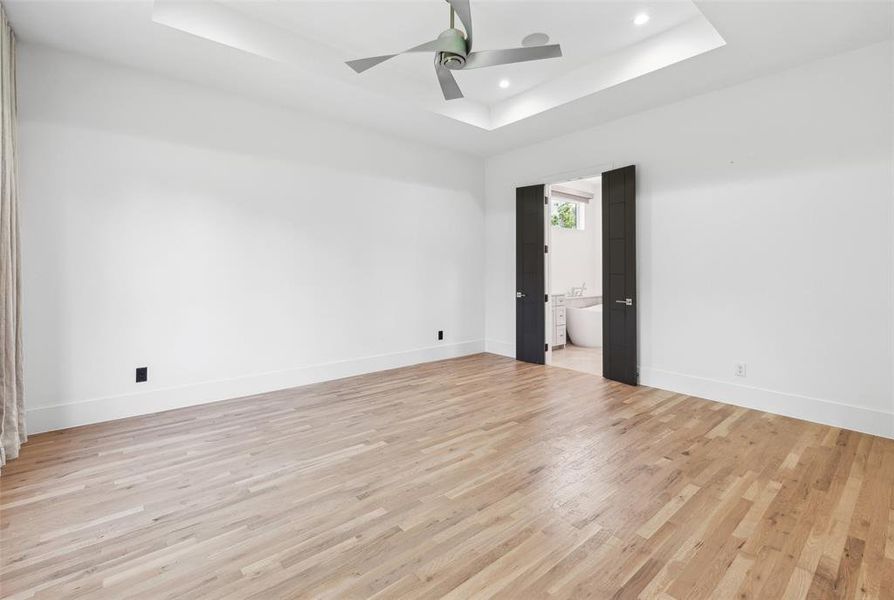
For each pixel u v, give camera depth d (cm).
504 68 385
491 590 153
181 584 156
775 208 338
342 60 351
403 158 505
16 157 274
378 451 272
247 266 390
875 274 295
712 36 300
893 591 151
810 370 324
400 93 393
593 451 271
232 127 378
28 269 293
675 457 262
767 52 303
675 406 360
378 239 486
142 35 282
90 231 315
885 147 289
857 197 301
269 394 396
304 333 429
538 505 209
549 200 529
